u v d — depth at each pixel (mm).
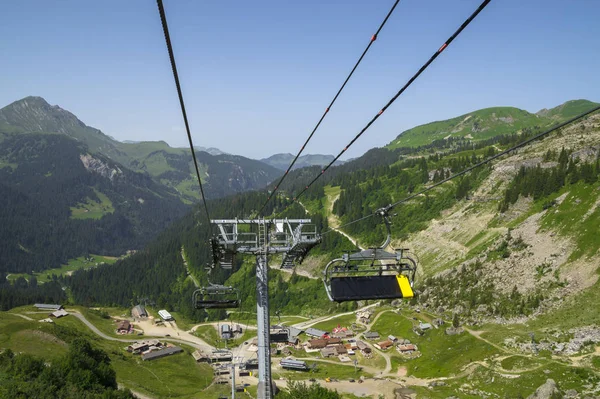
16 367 90000
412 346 151875
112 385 110250
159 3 9164
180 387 134000
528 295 147250
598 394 91812
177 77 12438
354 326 183250
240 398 124562
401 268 25844
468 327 148000
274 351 166000
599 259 139000
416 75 13484
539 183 198625
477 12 10523
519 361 115688
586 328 118188
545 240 164375
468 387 113375
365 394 120500
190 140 18422
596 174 175750
